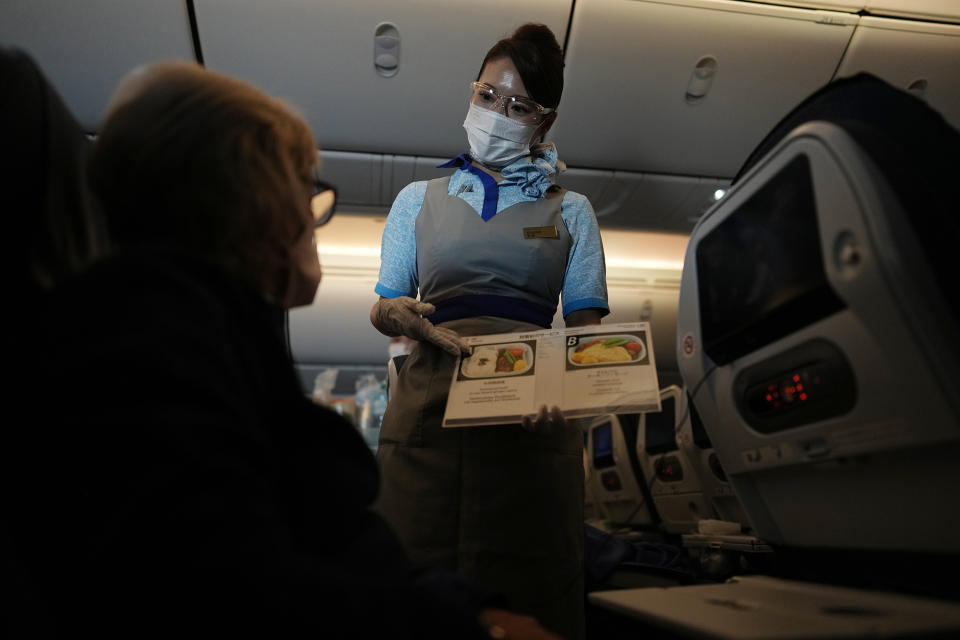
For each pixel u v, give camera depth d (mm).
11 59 686
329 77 2549
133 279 571
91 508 491
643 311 4586
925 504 777
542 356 1275
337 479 683
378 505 1376
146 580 464
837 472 890
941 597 795
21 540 519
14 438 517
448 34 2455
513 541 1292
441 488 1328
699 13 2488
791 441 914
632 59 2594
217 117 679
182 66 723
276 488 620
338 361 4594
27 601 499
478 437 1343
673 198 3262
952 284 691
